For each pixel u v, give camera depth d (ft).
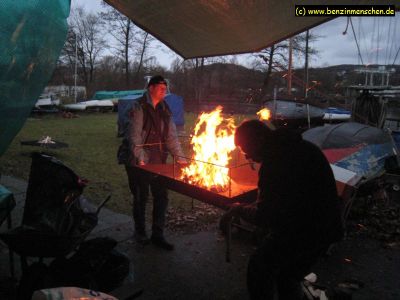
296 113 44.16
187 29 12.74
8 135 7.83
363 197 17.62
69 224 8.34
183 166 11.67
